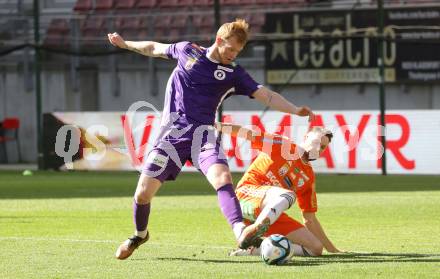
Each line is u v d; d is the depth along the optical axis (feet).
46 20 234.79
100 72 224.33
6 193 144.77
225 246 77.77
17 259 69.46
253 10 223.30
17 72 226.99
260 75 215.72
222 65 63.93
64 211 113.91
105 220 102.01
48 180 176.35
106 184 164.66
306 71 209.77
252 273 61.57
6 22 236.43
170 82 65.46
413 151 175.11
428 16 199.52
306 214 72.18
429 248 75.92
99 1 239.50
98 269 64.08
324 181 166.40
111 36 68.13
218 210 114.01
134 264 66.39
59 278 60.34
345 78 206.80
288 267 64.34
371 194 137.59
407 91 204.64
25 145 227.40
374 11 203.21
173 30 233.14
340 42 206.80
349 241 81.61
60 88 225.97
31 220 102.01
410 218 102.53
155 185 65.16
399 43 190.70
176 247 76.89
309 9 208.64
